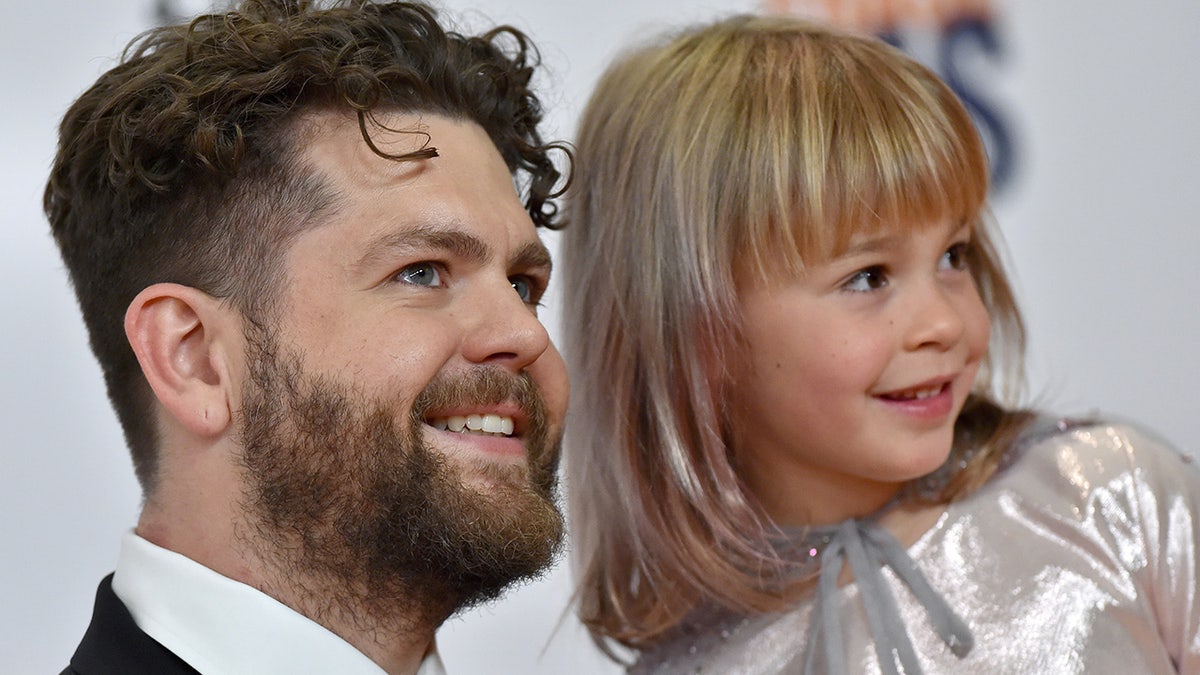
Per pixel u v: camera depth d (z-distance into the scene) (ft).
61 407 14.32
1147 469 11.57
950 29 16.79
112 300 10.09
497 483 9.66
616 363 12.67
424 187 9.80
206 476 9.70
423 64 10.49
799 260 11.19
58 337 14.35
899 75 11.69
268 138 9.72
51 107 14.52
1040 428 12.13
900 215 11.02
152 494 10.03
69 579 14.23
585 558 13.35
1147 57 17.48
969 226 11.69
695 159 11.86
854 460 11.34
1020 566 11.35
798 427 11.54
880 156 11.00
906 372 11.10
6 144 14.42
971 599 11.33
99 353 10.35
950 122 11.48
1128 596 11.06
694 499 12.16
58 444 14.30
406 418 9.43
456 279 9.95
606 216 12.72
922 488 11.96
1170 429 17.30
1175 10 17.40
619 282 12.55
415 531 9.36
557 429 10.43
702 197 11.76
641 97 12.66
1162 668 10.96
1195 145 17.48
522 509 9.64
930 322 10.96
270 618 9.34
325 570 9.58
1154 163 17.43
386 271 9.59
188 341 9.75
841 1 16.43
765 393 11.64
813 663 11.43
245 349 9.57
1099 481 11.55
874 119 11.21
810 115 11.33
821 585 11.60
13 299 14.29
